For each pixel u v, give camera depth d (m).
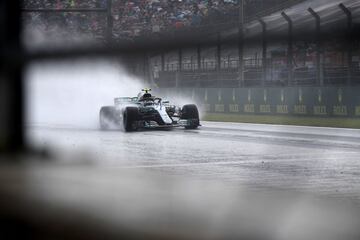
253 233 6.02
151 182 8.72
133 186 7.50
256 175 16.64
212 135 33.94
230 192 10.88
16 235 5.10
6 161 4.72
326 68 43.22
